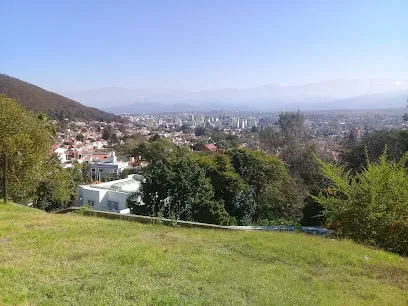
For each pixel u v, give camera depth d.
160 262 5.79
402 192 9.27
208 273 5.54
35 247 6.27
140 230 8.55
